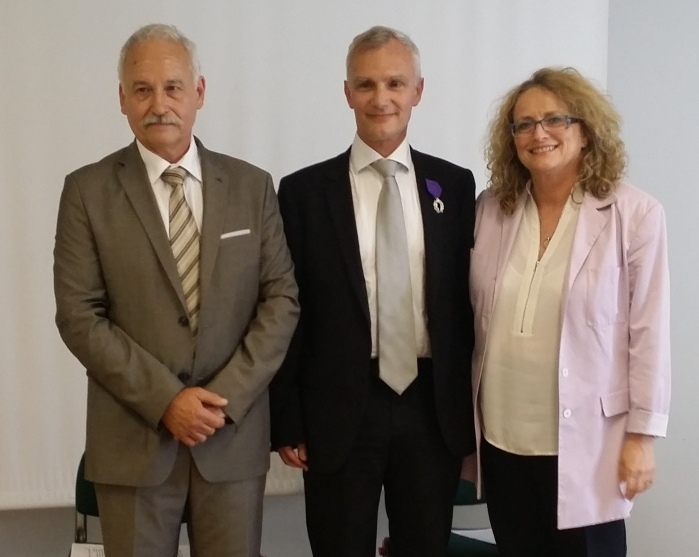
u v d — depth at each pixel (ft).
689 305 8.58
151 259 5.40
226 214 5.60
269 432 5.92
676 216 8.55
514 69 8.32
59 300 5.42
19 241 7.71
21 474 7.90
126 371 5.24
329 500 6.08
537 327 5.68
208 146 7.94
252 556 5.79
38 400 7.87
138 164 5.58
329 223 6.00
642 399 5.59
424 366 6.07
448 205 6.20
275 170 8.05
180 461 5.56
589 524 5.64
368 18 8.04
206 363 5.47
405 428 6.01
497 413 5.91
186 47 5.54
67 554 8.32
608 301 5.58
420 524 6.15
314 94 8.03
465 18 8.20
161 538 5.59
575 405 5.58
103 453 5.47
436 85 8.22
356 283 5.87
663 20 8.48
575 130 5.68
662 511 8.74
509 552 6.12
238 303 5.59
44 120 7.64
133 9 7.68
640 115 8.54
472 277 6.16
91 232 5.47
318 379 6.02
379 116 5.93
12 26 7.53
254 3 7.86
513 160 6.08
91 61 7.65
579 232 5.65
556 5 8.30
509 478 5.97
